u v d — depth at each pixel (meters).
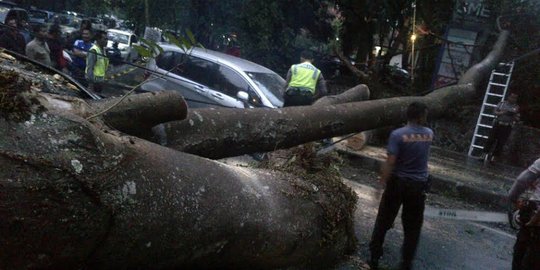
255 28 13.85
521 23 13.41
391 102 5.43
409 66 16.48
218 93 8.48
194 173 2.85
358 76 13.20
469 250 5.89
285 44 14.39
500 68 12.42
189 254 2.78
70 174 2.15
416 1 14.73
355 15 15.74
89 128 2.30
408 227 4.91
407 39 15.28
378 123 5.29
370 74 13.56
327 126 4.72
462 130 12.97
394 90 14.34
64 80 3.75
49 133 2.18
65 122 2.25
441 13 14.85
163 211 2.53
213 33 13.67
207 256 2.94
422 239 6.02
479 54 13.66
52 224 2.10
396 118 5.46
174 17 13.47
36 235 2.07
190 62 8.93
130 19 13.78
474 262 5.50
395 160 4.64
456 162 11.06
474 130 12.69
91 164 2.24
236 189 3.15
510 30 13.44
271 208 3.49
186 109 3.20
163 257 2.62
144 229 2.43
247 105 8.04
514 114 11.03
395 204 4.79
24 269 2.09
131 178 2.41
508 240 6.57
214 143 3.92
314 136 4.66
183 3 13.36
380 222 4.80
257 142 4.23
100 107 2.94
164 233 2.54
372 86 13.14
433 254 5.55
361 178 8.91
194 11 13.55
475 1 13.73
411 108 4.78
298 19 15.23
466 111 12.99
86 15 22.77
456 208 7.97
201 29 13.70
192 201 2.73
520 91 13.33
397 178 4.73
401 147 4.68
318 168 4.55
